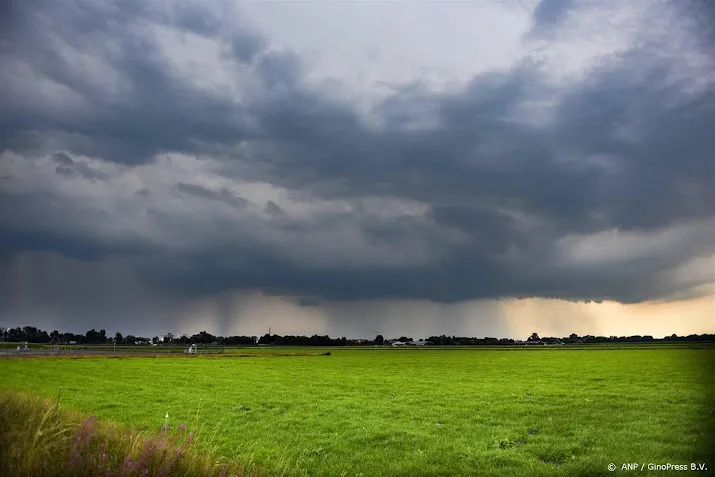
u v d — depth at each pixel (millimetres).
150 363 72625
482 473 15945
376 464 17156
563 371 58000
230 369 63688
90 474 8766
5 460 8625
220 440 20500
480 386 41844
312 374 56844
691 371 53719
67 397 32188
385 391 38844
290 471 15758
